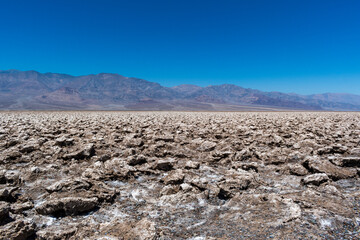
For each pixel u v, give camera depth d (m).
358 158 9.68
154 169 9.75
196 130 20.08
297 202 6.30
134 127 22.31
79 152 10.92
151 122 28.83
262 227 5.21
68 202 5.96
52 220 5.74
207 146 13.05
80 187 7.05
